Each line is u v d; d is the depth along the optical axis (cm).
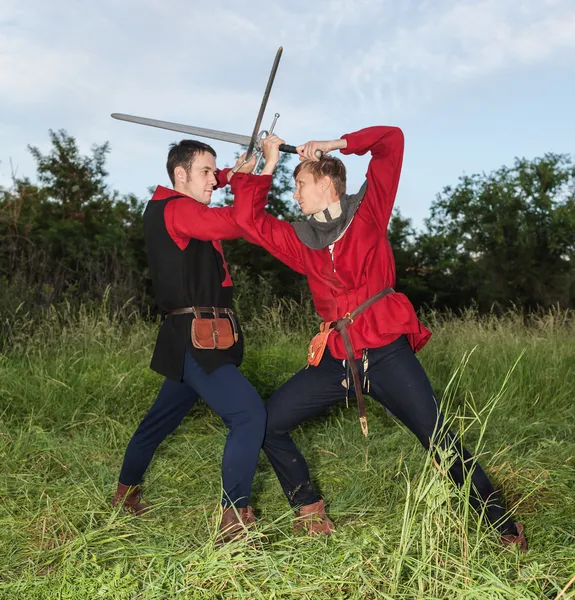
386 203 276
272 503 333
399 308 271
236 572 234
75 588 234
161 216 288
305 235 276
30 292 885
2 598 232
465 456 267
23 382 544
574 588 234
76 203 1605
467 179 2220
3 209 1091
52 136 1711
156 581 234
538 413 552
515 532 273
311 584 230
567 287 2003
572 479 363
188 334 285
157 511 324
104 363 598
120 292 1022
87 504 324
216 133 286
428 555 237
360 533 279
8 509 320
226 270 305
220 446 424
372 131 275
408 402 267
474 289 1978
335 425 491
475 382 614
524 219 2111
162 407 311
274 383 580
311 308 915
